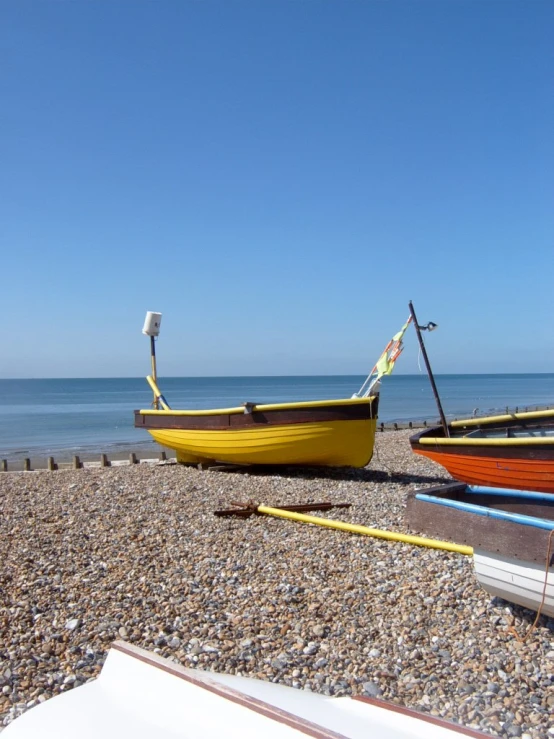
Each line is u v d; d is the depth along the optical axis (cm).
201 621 576
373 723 284
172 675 290
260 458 1370
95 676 480
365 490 1214
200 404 7556
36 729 263
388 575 682
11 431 4388
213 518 971
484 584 533
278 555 768
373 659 499
